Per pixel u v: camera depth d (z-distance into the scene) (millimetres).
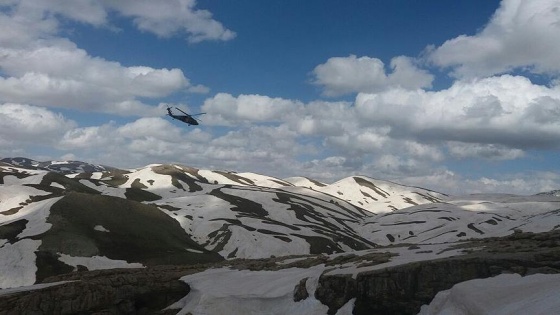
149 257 83750
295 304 35906
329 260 44344
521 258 30031
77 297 37125
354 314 32469
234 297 38125
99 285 39000
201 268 52875
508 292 25688
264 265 48719
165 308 40844
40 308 35312
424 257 35969
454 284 30359
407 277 31875
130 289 40312
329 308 34031
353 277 34281
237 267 49938
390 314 31422
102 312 37094
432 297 30406
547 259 29516
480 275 30172
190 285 43219
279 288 38375
